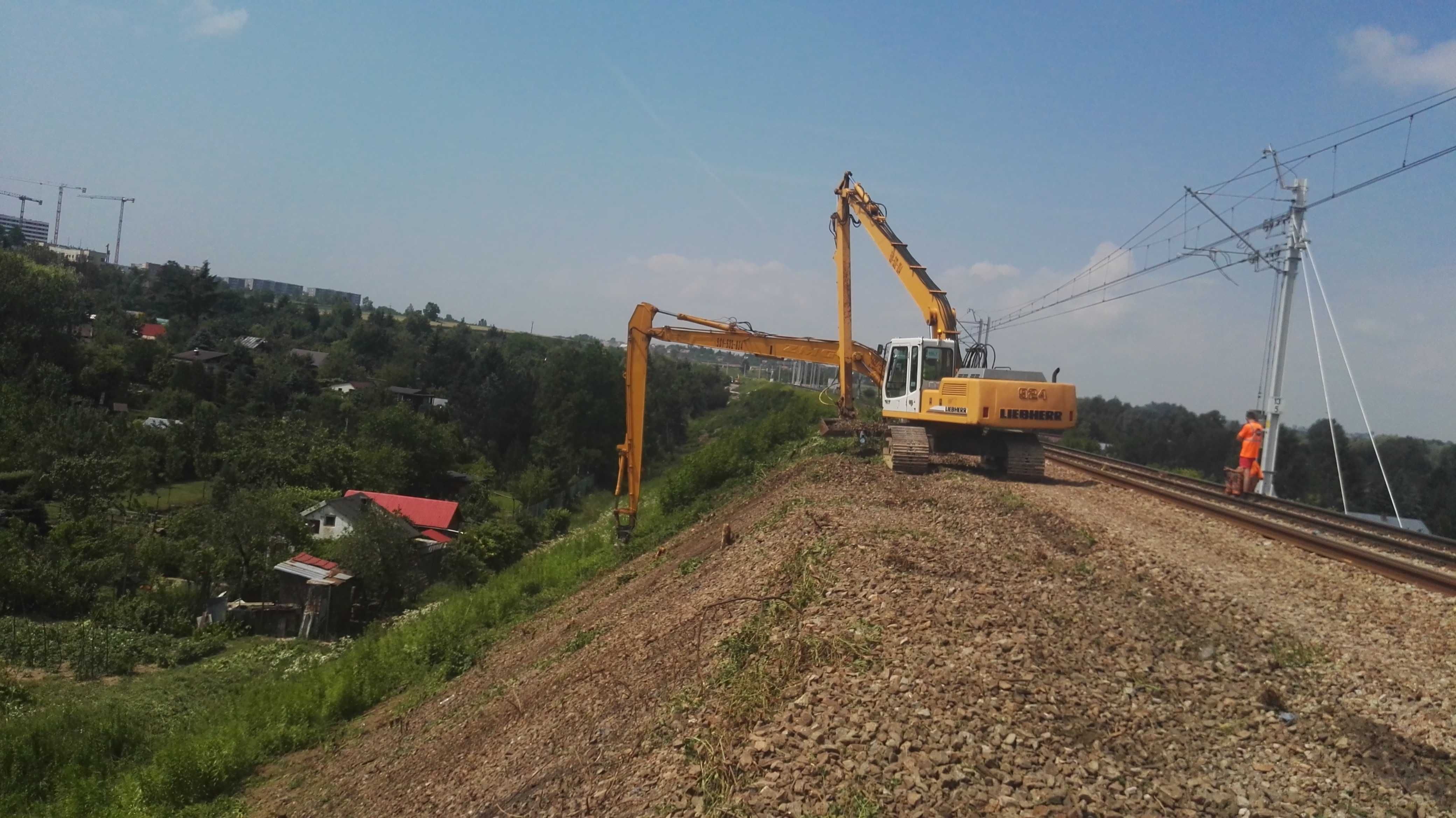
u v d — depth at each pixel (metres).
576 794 6.67
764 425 36.03
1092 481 20.23
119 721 19.09
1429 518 37.66
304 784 13.92
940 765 5.35
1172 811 5.03
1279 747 5.90
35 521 38.38
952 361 19.95
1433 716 6.50
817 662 6.99
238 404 63.16
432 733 13.12
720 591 10.86
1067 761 5.43
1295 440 40.94
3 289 55.66
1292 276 23.17
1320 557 12.09
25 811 15.31
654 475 66.38
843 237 23.05
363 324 95.38
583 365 70.56
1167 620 8.16
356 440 58.22
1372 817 5.10
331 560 35.59
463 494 60.25
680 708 7.16
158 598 32.06
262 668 26.88
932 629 7.27
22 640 27.06
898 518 12.70
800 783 5.38
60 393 52.41
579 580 23.45
